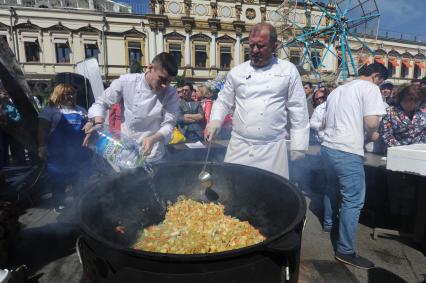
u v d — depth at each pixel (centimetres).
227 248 128
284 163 217
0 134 329
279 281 99
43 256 226
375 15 910
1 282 126
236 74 211
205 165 172
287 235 95
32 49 1986
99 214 124
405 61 2536
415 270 215
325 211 273
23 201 286
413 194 266
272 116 203
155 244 134
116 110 340
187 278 83
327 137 229
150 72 191
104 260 91
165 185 169
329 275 207
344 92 216
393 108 271
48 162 282
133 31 2075
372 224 284
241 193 162
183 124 413
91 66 529
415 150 186
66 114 278
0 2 2003
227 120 457
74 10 1973
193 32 2169
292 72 199
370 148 316
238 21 2195
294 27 1130
